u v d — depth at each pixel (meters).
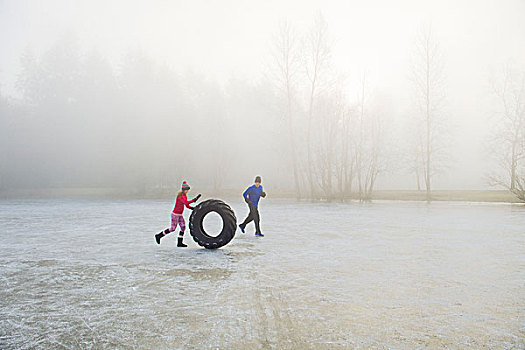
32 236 10.61
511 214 17.45
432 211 19.58
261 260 7.14
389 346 3.15
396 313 4.04
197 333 3.50
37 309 4.28
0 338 3.43
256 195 10.59
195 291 5.00
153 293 4.92
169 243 9.41
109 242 9.55
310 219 15.41
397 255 7.55
